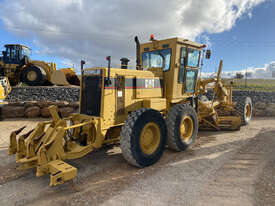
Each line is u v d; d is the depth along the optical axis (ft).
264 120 28.40
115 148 16.37
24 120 26.96
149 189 9.84
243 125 24.57
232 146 16.33
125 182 10.65
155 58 17.43
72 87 41.73
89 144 12.39
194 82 18.79
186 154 14.73
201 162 13.10
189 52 17.26
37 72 42.98
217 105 24.43
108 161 13.70
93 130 12.67
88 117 13.04
